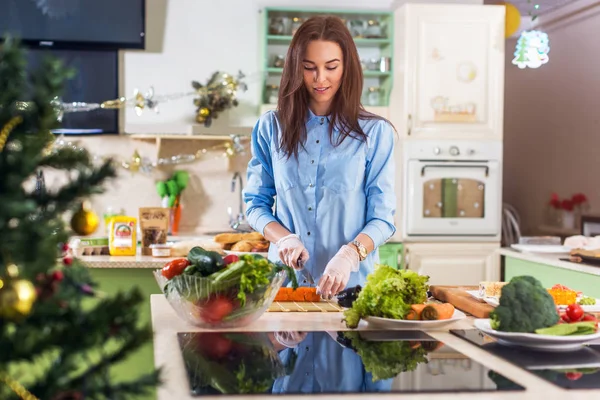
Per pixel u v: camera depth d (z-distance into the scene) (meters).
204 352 1.42
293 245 2.14
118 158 5.02
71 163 0.78
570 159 5.98
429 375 1.25
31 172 0.73
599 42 5.56
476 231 4.74
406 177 4.69
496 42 4.76
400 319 1.70
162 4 5.04
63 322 0.74
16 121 0.74
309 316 1.88
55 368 0.75
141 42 4.93
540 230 6.38
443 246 4.72
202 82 5.09
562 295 2.02
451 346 1.51
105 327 0.74
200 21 5.08
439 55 4.73
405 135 4.70
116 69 4.96
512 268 3.96
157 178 5.06
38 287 0.74
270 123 2.39
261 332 1.65
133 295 0.76
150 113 5.02
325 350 1.46
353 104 2.30
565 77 6.04
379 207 2.31
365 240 2.20
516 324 1.50
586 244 3.75
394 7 5.17
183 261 1.75
